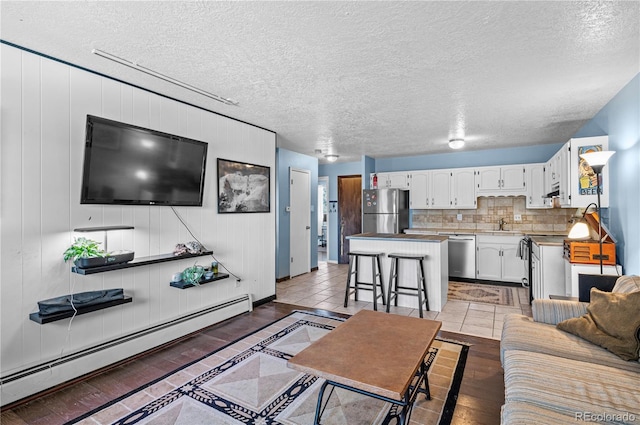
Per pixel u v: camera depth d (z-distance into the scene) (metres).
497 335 3.29
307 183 6.67
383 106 3.50
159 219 3.12
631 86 2.79
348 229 7.72
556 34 2.06
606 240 3.19
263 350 2.96
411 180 6.45
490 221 6.09
